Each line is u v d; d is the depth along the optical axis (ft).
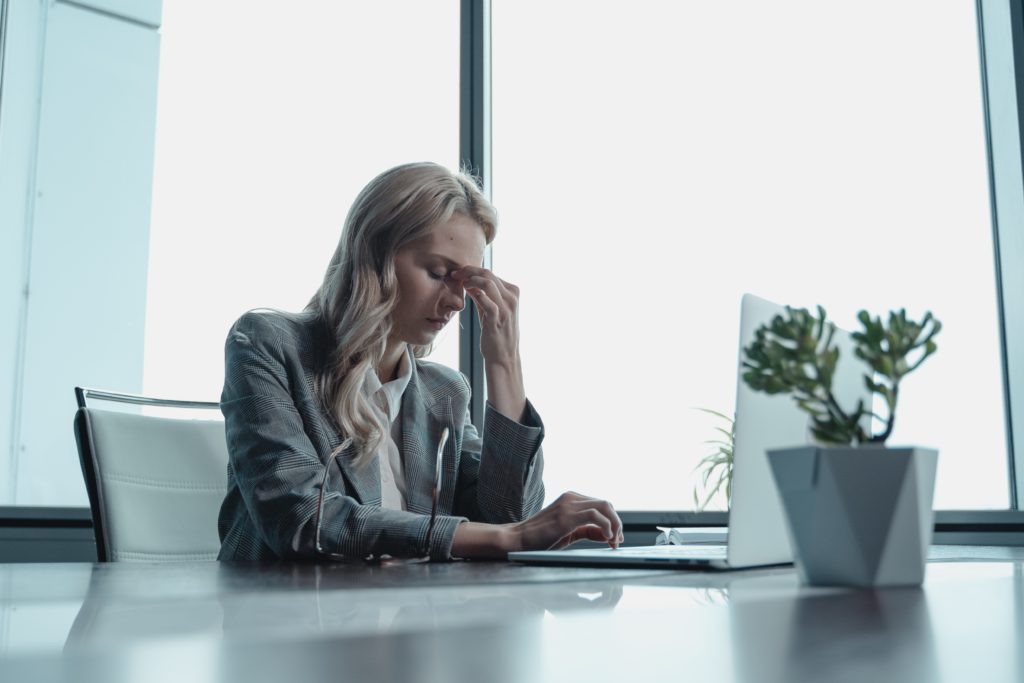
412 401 5.53
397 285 5.39
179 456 5.64
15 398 8.18
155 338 8.59
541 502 5.44
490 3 9.79
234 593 2.27
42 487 8.16
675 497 8.69
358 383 4.98
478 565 3.50
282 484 4.26
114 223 8.63
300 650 1.30
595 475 8.82
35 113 8.54
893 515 2.35
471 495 5.49
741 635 1.46
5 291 8.27
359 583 2.57
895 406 2.47
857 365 3.17
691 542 5.30
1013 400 8.77
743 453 2.95
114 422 5.47
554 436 8.90
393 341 5.57
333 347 5.17
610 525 4.03
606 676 1.10
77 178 8.59
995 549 5.21
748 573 2.92
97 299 8.51
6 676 1.11
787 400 3.08
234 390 4.70
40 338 8.31
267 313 5.14
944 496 8.61
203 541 5.55
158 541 5.39
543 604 1.96
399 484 5.35
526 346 9.04
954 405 8.63
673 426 8.75
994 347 8.86
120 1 8.90
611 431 8.84
